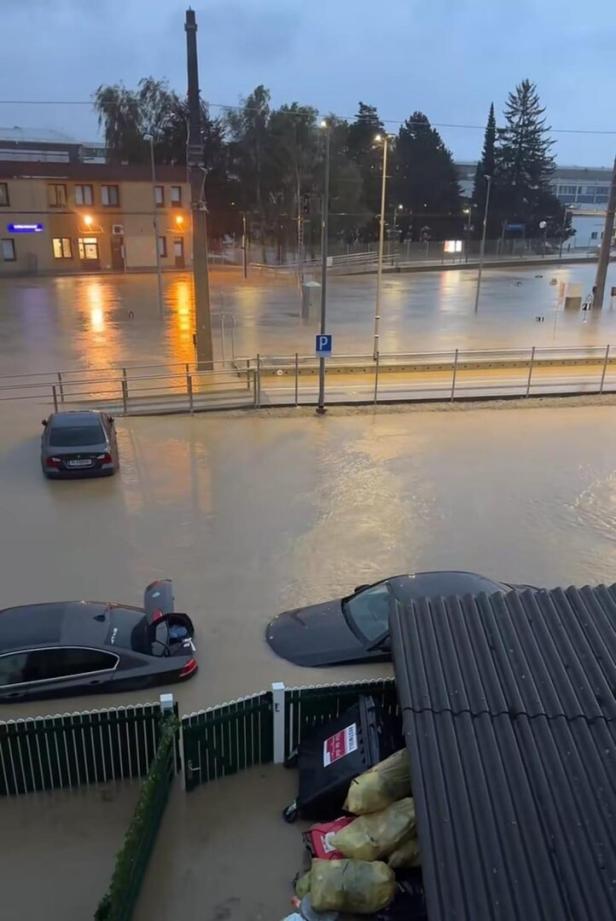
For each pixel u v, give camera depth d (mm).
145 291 48281
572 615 6715
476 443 18828
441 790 5176
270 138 78312
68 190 56781
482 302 47031
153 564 12203
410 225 92625
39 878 6270
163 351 29109
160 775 6488
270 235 81375
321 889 5641
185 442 18547
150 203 59375
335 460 17359
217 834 6656
